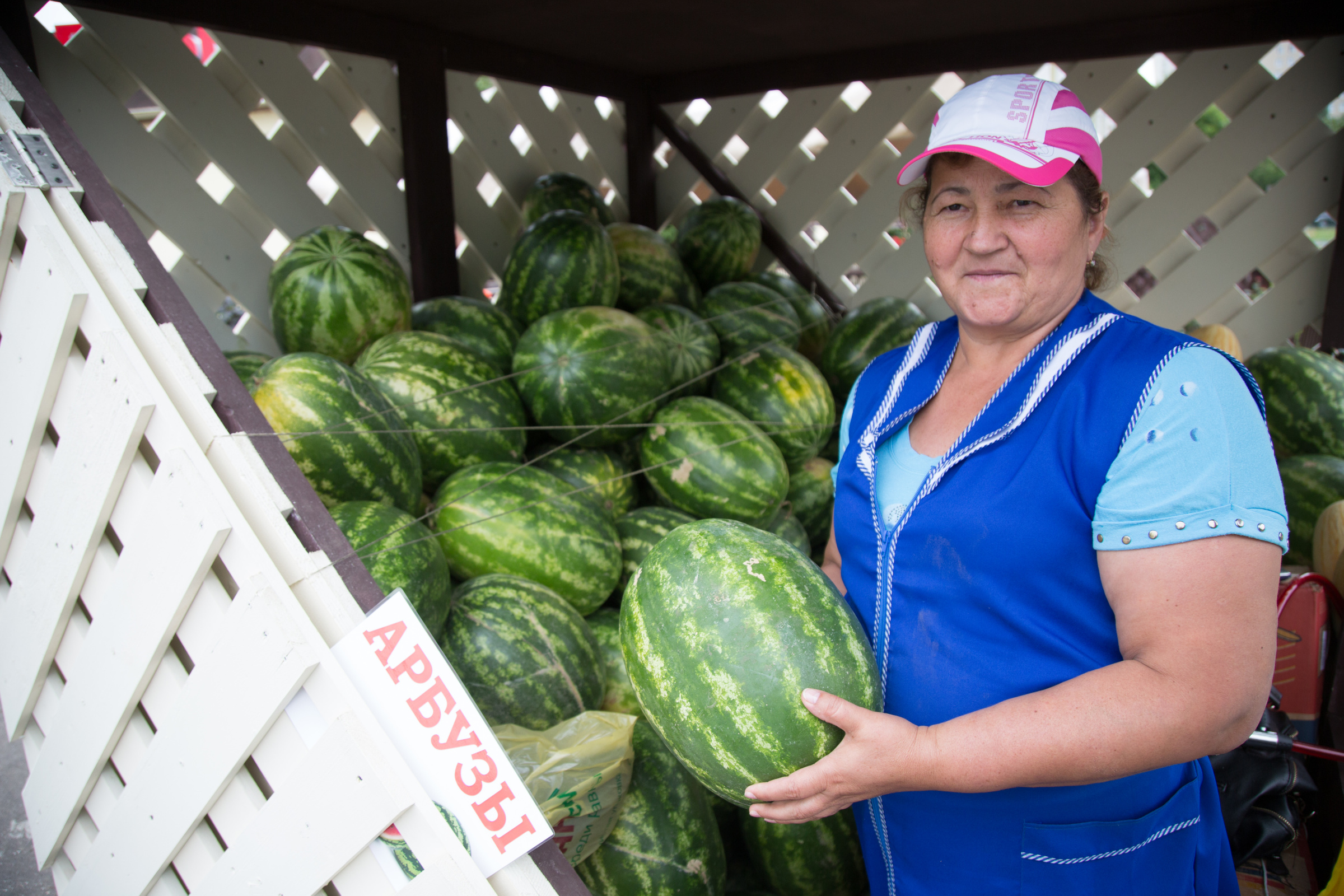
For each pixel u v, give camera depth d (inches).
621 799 72.1
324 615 45.9
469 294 155.1
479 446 107.0
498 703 78.1
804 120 162.1
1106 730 41.9
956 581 50.9
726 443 109.9
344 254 112.7
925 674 52.6
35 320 53.9
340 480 88.7
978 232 48.2
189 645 52.2
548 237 133.0
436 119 134.8
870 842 60.1
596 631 92.7
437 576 79.2
